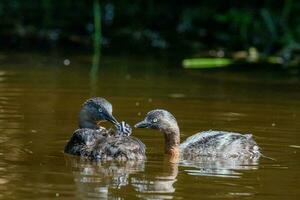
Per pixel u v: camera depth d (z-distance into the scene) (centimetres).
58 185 1125
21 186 1114
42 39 2852
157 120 1368
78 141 1320
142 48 2761
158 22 3072
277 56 2672
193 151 1359
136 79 2142
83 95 1866
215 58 2581
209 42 2866
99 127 1473
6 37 2847
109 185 1134
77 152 1306
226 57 2633
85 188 1114
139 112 1675
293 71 2402
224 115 1677
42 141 1405
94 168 1234
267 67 2472
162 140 1462
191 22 3025
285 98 1919
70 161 1273
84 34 2938
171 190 1116
